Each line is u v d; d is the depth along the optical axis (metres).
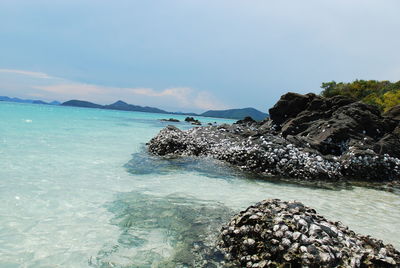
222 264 6.30
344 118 23.78
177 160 18.34
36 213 8.59
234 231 6.98
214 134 24.00
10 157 15.80
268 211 7.21
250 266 6.10
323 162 17.30
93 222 8.27
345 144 20.81
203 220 8.79
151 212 9.32
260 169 16.50
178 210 9.62
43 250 6.57
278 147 18.05
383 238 8.45
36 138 23.89
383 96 43.06
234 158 18.02
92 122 52.47
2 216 8.17
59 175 13.01
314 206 11.12
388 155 19.22
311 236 6.14
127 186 12.19
